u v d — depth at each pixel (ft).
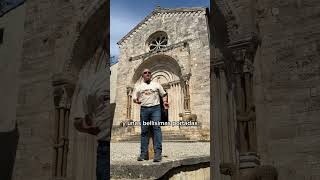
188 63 82.17
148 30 91.86
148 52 88.84
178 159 26.40
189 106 78.59
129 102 88.69
